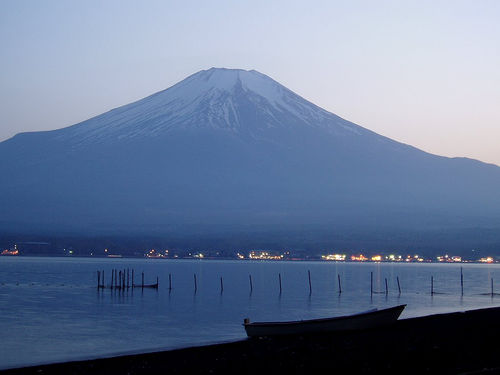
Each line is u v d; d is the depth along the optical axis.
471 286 127.88
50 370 33.16
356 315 44.38
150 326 59.12
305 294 101.31
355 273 198.00
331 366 30.78
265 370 30.70
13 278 137.75
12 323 61.38
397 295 100.31
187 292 104.06
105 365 34.16
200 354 36.50
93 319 65.00
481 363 30.14
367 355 33.28
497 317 52.44
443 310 73.50
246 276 163.00
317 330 44.06
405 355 32.81
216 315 68.81
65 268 196.62
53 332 55.09
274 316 67.75
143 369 32.59
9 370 33.62
